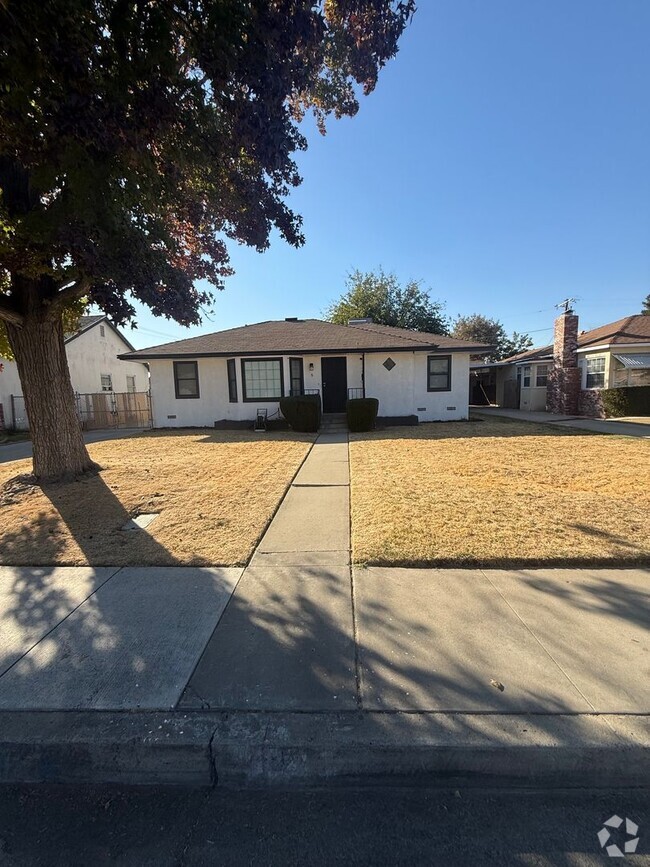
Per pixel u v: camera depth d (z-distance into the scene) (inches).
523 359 901.8
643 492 224.4
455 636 112.0
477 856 66.6
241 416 605.9
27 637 117.6
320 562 156.8
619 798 77.4
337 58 193.8
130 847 69.6
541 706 88.2
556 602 126.6
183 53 164.4
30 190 216.1
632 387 625.3
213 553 166.7
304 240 235.5
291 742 83.2
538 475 265.4
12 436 645.9
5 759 86.2
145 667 104.2
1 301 258.4
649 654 103.3
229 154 178.9
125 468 317.4
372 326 759.7
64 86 126.0
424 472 279.6
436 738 82.2
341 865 65.6
